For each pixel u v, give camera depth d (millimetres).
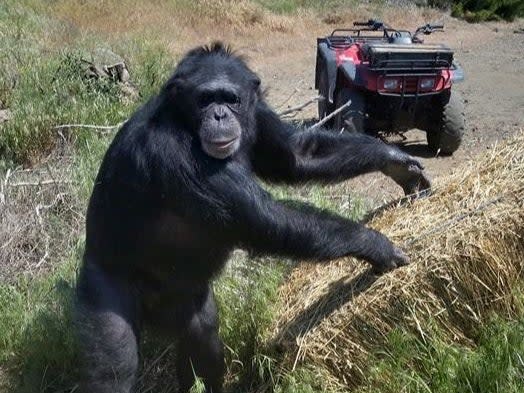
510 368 2438
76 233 3742
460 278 2523
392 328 2506
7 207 3883
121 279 2527
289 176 2885
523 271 2629
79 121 5090
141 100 5875
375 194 4496
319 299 2688
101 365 2383
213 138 2297
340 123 5531
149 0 11922
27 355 2973
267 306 2848
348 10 14539
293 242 2375
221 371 2729
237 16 12562
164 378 2963
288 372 2527
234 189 2332
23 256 3627
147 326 2715
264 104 2713
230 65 2457
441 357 2479
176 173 2332
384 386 2455
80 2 10875
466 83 9094
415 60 5371
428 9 15906
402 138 6168
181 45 10336
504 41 13578
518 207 2607
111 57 7152
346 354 2498
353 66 5492
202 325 2662
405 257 2523
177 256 2543
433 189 2969
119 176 2430
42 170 4484
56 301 3066
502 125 6715
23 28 8367
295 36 12602
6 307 3182
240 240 2434
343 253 2420
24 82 5828
